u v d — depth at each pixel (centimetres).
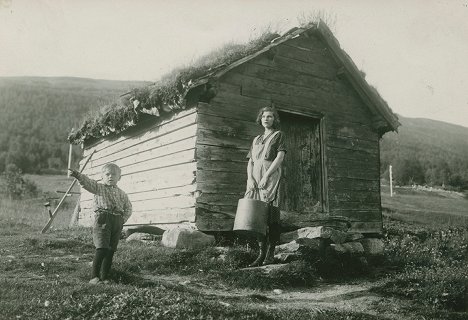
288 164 1103
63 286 522
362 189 1177
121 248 806
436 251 1122
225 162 965
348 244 908
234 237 950
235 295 601
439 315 601
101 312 436
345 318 513
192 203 926
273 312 496
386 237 1262
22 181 3206
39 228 1344
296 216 893
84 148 1598
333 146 1145
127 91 1259
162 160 1062
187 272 701
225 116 984
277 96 1068
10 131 6388
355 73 1169
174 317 435
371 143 1223
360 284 739
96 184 591
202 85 941
